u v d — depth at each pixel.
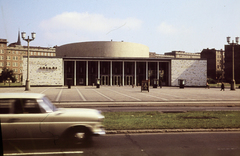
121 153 6.25
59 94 27.88
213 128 9.20
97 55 66.69
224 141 7.57
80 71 60.84
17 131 6.50
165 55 147.12
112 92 32.88
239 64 90.56
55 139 6.70
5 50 116.31
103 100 20.59
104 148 6.71
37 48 133.50
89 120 6.89
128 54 68.00
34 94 7.05
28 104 6.66
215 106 18.02
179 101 20.36
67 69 59.94
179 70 60.47
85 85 60.88
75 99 21.36
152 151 6.45
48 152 6.27
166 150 6.55
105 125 9.44
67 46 70.19
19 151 6.33
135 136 8.20
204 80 60.69
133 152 6.35
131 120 10.60
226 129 9.14
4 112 6.49
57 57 55.94
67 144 6.81
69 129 6.80
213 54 116.69
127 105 17.58
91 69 61.38
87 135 6.89
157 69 62.66
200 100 21.19
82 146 6.83
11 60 118.81
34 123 6.58
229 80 93.31
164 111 14.34
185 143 7.31
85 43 67.12
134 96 25.48
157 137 8.08
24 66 54.62
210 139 7.82
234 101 20.70
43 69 55.28
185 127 9.23
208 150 6.59
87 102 18.94
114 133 8.60
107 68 61.97
